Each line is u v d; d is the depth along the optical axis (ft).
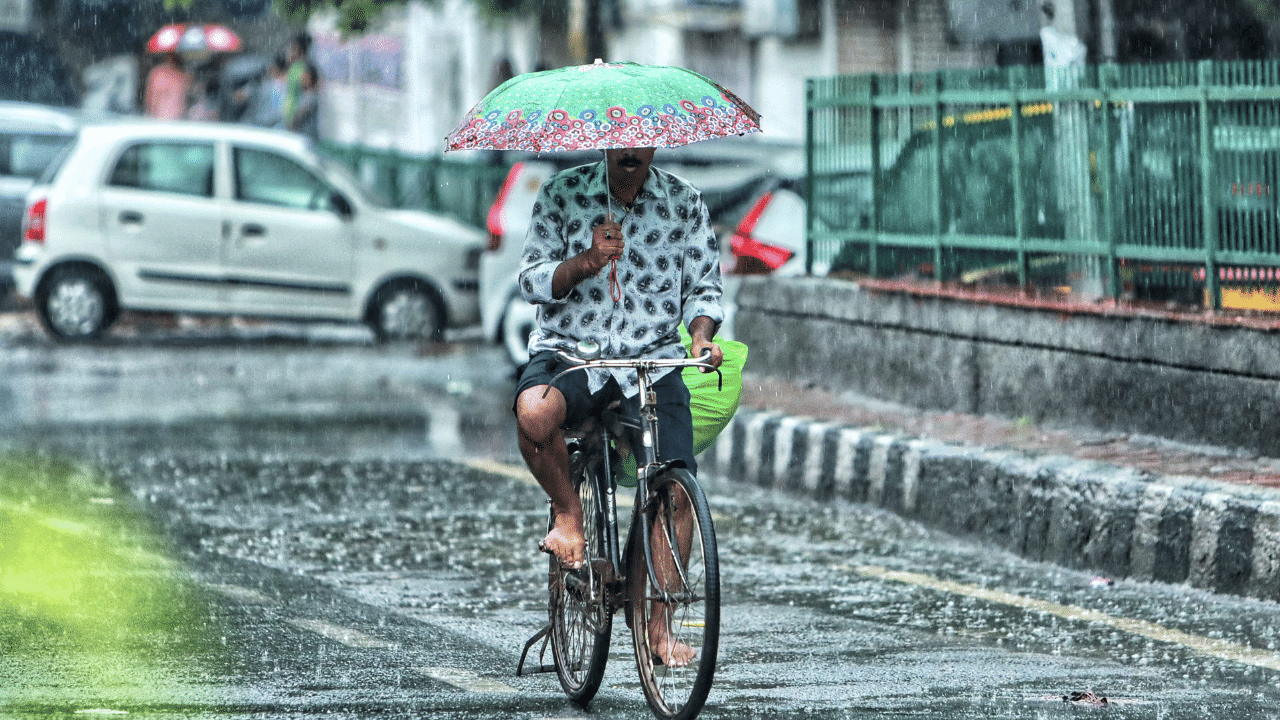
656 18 282.36
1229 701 61.93
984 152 113.91
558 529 61.77
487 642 72.28
